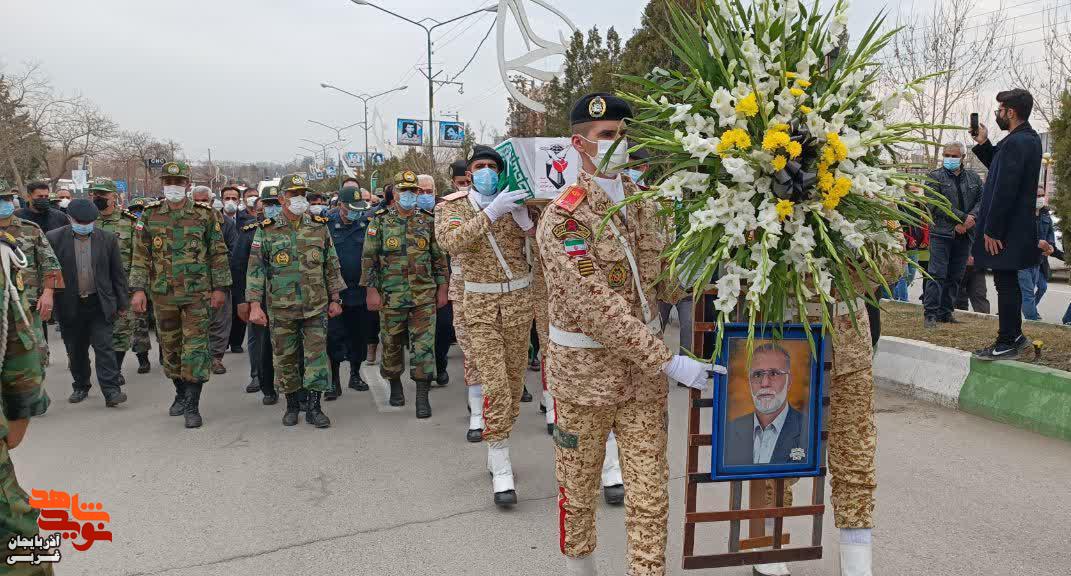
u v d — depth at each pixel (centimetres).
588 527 279
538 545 375
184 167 609
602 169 252
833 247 240
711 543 370
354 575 346
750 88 234
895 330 702
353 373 732
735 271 238
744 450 270
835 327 275
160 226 604
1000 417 522
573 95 2341
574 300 245
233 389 742
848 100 240
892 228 267
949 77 1512
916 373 602
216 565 358
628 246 258
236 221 1041
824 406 274
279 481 473
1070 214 542
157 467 503
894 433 511
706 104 243
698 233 241
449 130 3459
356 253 706
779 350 267
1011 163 505
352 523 405
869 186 235
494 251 435
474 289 442
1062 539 353
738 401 266
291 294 584
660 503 258
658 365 241
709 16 247
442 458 516
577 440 267
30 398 223
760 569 318
